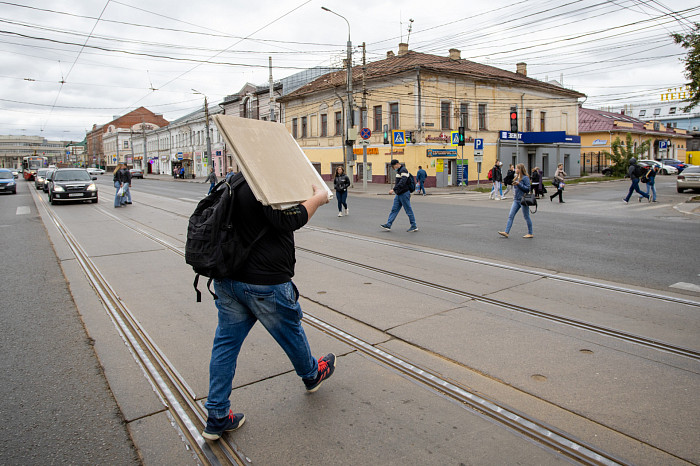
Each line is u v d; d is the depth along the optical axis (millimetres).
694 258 7902
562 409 3189
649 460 2646
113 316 5273
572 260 7898
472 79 34406
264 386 3582
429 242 9867
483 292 6008
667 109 84688
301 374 3273
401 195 11359
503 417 3109
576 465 2627
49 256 8695
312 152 40625
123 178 18141
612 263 7617
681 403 3244
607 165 50250
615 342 4328
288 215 2658
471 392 3441
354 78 35531
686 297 5707
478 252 8742
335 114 38094
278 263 2830
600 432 2916
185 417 3188
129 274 7250
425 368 3844
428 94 31844
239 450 2812
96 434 3002
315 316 5152
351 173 31281
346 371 3838
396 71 32000
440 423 3068
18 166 141125
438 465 2639
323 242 9977
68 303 5766
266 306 2834
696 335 4465
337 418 3139
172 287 6496
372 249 9117
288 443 2873
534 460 2676
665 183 32500
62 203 20688
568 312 5172
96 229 12133
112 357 4180
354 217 14656
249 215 2740
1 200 23875
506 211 16234
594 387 3480
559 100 42531
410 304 5535
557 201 20203
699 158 53656
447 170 32969
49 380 3734
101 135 108625
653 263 7562
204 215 2773
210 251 2672
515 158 38250
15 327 4922
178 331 4789
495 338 4449
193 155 64250
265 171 2654
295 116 42531
